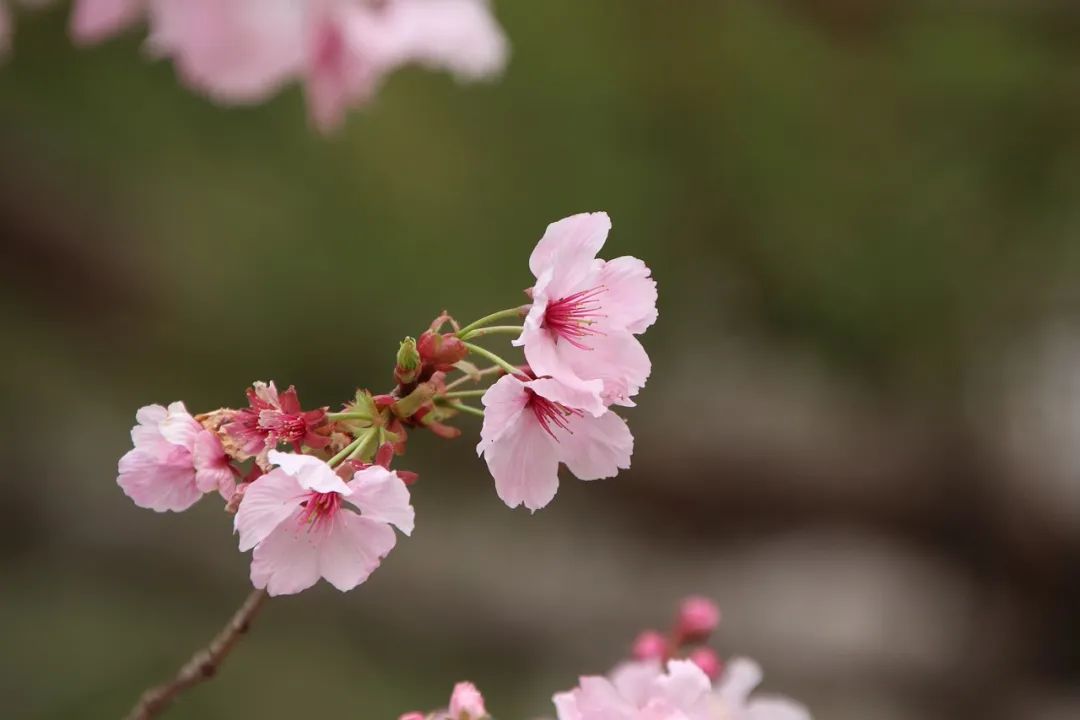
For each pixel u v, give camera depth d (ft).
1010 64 5.49
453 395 2.30
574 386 2.25
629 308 2.30
